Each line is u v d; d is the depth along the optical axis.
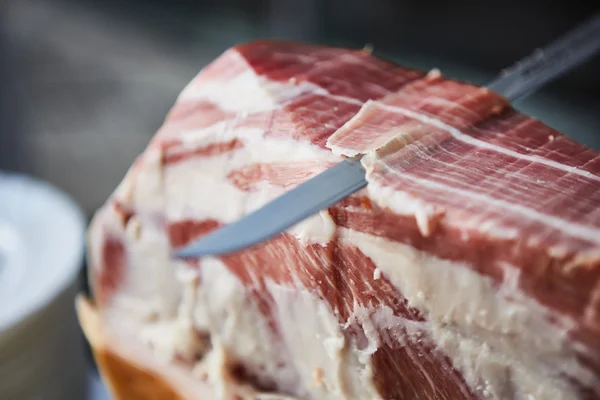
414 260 0.63
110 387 1.00
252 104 0.78
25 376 1.05
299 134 0.72
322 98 0.77
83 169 2.02
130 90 2.28
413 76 0.83
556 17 1.72
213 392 0.90
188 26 2.35
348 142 0.68
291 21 2.08
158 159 0.84
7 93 2.22
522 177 0.64
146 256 0.91
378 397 0.72
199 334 0.89
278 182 0.72
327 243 0.67
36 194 1.30
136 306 0.96
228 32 2.28
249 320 0.81
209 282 0.83
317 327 0.74
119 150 2.07
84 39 2.46
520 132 0.71
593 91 1.65
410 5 1.91
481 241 0.59
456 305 0.62
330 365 0.75
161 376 0.95
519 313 0.59
